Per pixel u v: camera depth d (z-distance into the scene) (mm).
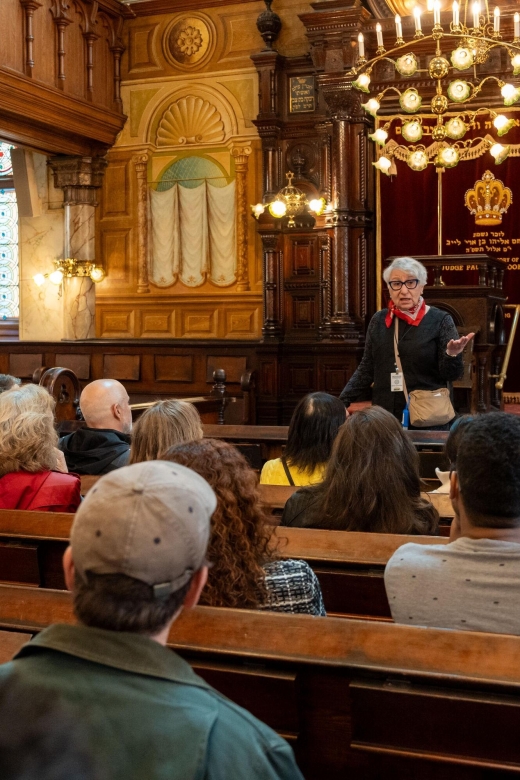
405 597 1818
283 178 12047
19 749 882
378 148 11203
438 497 3123
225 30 12516
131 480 972
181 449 1912
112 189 13234
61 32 11789
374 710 1542
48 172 13375
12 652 1631
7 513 2697
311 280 11922
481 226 10891
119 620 937
